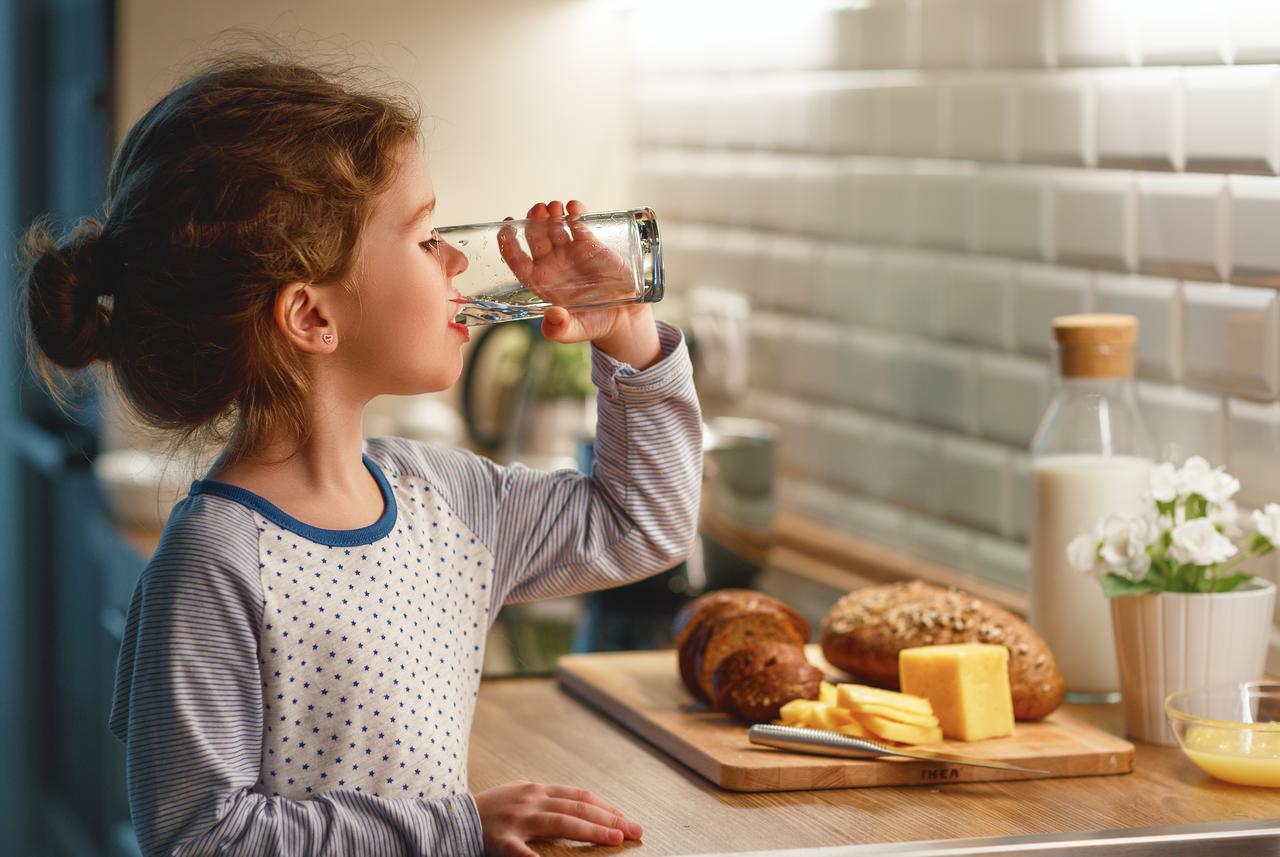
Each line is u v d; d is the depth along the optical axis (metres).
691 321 2.25
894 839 1.01
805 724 1.19
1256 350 1.36
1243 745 1.11
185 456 1.27
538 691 1.44
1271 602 1.22
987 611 1.28
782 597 1.79
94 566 2.32
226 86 1.04
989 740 1.19
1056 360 1.39
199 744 0.95
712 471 1.80
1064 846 0.99
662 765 1.20
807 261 2.11
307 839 0.94
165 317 1.02
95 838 2.45
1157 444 1.48
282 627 0.99
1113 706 1.36
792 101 2.09
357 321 1.05
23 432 2.89
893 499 1.99
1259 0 1.32
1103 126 1.53
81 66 2.49
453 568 1.13
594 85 2.37
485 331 2.26
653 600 1.80
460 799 0.99
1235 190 1.37
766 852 0.97
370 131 1.05
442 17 2.21
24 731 3.01
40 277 1.04
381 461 1.14
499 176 2.31
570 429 2.17
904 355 1.93
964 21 1.74
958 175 1.79
